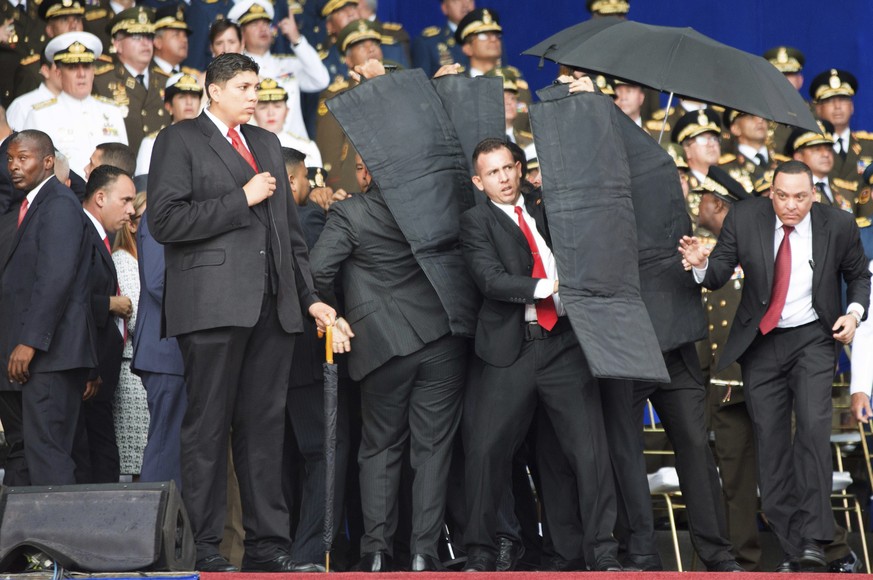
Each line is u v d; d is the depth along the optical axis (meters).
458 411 18.03
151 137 25.38
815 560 17.97
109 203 19.52
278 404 17.06
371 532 17.67
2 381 18.06
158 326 18.53
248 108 17.03
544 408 18.05
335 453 18.47
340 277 18.81
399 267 17.95
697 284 18.62
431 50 30.38
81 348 17.77
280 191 17.27
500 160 17.53
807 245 18.64
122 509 14.52
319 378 18.88
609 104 17.70
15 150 18.08
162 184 16.61
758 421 18.69
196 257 16.61
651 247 18.44
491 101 18.78
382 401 17.89
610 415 18.03
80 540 14.44
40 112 24.44
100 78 25.22
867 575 15.30
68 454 17.67
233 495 20.27
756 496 21.11
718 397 21.31
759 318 18.58
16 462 18.34
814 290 18.47
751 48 34.31
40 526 14.52
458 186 18.16
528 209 18.09
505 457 17.64
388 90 18.22
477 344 17.59
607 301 17.06
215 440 16.53
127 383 19.59
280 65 27.66
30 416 17.53
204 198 16.73
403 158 17.94
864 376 20.44
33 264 17.92
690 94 18.64
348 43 28.05
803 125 18.91
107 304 18.91
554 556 18.66
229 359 16.58
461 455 19.03
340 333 17.42
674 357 18.67
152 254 18.61
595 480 17.27
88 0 26.97
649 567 17.94
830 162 27.11
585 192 17.31
